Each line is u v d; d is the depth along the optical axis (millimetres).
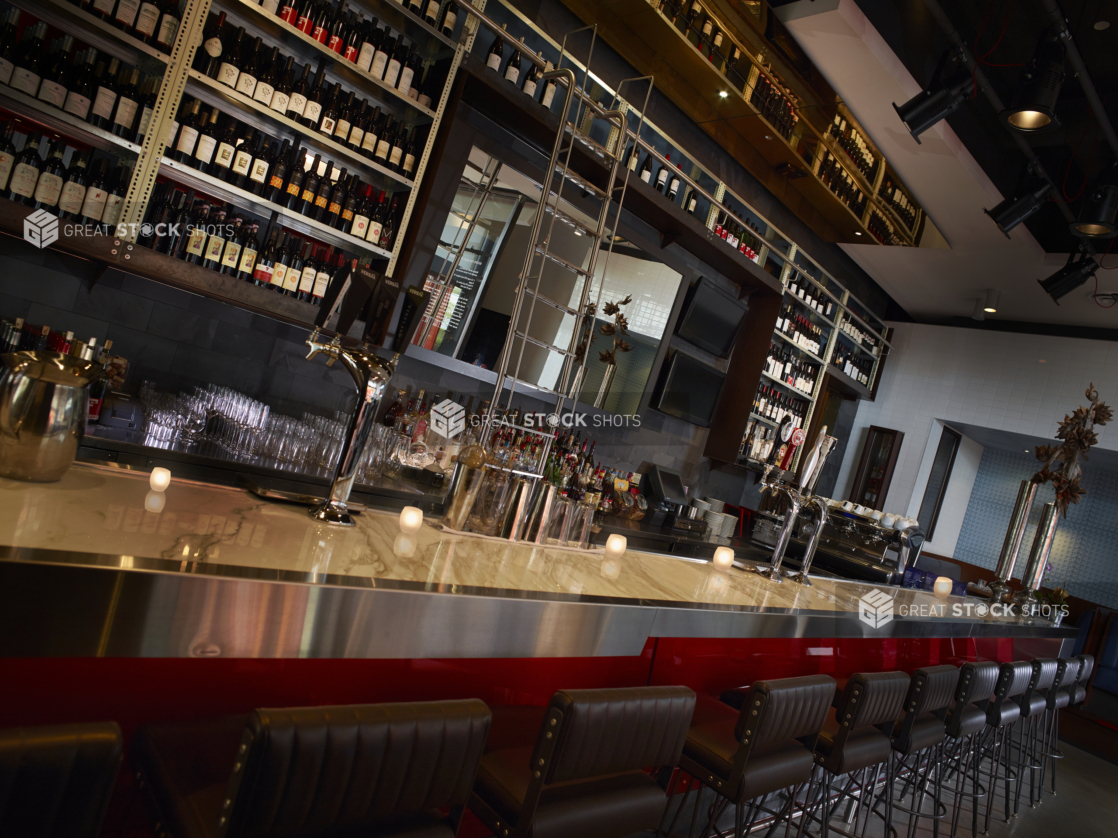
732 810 2822
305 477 2840
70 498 1367
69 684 1247
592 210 4070
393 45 3246
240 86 2742
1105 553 8820
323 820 993
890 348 8367
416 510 1979
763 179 5250
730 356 5785
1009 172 5043
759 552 5395
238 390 3254
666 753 1523
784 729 1955
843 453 8195
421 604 1405
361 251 3316
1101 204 4324
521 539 2264
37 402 1381
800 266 6113
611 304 4328
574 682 2121
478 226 3594
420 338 3514
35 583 969
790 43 3844
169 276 2627
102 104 2443
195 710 1397
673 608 1962
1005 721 3506
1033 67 3629
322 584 1263
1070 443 4984
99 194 2506
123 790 1334
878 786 3781
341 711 990
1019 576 9258
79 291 2773
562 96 4031
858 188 5211
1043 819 4102
